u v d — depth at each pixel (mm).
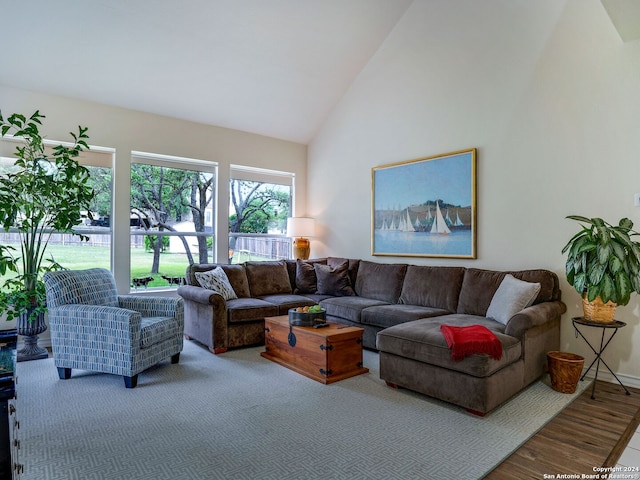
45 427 2303
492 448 2107
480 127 4062
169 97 4648
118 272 4551
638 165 3100
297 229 5629
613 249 2709
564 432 2305
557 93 3527
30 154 3641
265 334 3785
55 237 4281
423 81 4574
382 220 4996
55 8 3436
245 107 5168
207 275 4305
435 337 2703
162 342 3307
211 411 2543
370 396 2822
